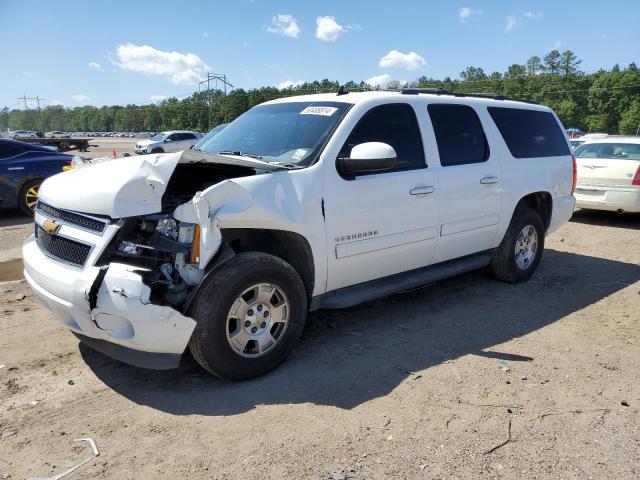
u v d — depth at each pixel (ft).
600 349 13.82
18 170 32.53
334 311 16.21
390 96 14.90
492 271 19.27
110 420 10.18
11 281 19.02
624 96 354.74
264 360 11.79
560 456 9.27
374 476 8.64
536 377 12.15
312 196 12.37
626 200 31.07
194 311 10.67
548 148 20.17
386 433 9.84
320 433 9.80
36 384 11.51
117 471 8.71
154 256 10.78
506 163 17.80
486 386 11.68
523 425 10.19
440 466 8.93
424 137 15.35
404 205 14.34
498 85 403.95
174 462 8.95
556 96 387.34
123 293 9.87
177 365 10.72
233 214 10.93
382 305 16.84
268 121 15.26
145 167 10.85
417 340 14.15
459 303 17.17
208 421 10.16
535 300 17.62
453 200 15.79
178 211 10.53
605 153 33.55
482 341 14.17
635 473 8.87
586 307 17.04
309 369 12.35
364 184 13.42
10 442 9.46
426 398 11.11
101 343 10.90
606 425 10.27
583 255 24.38
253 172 12.44
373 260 13.96
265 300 11.69
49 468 8.77
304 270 12.76
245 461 8.98
